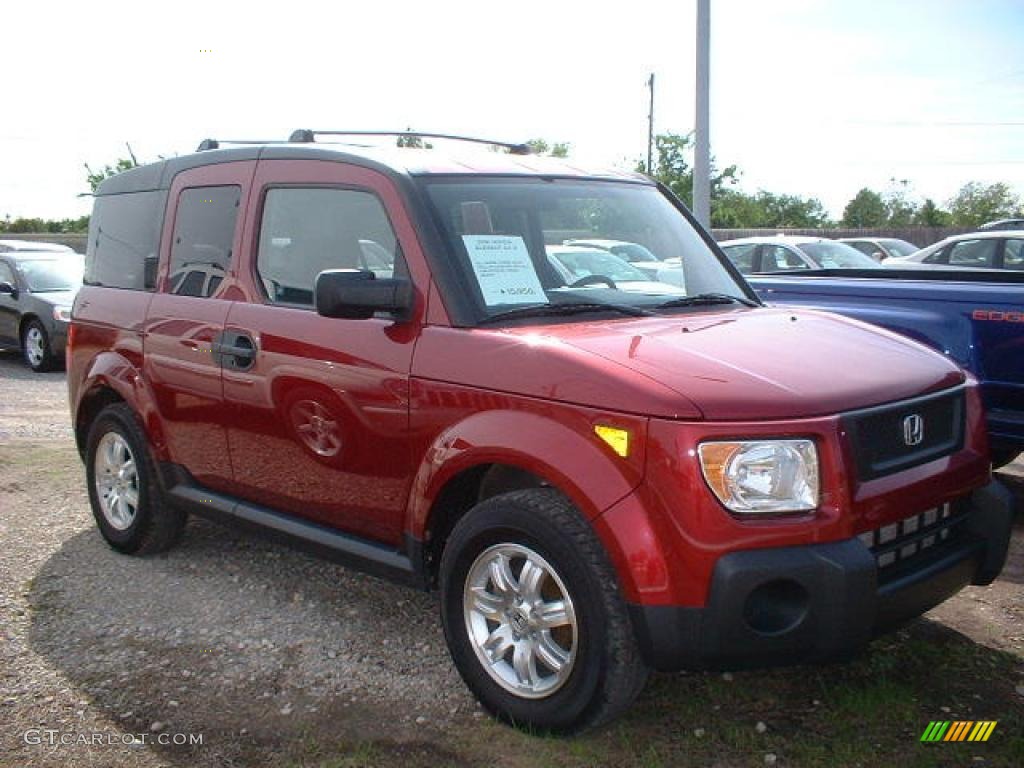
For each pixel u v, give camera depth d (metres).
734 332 3.80
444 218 3.97
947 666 3.96
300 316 4.27
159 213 5.29
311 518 4.39
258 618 4.59
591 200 4.59
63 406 10.48
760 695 3.75
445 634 3.72
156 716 3.71
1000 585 4.82
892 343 3.98
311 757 3.41
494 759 3.36
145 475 5.21
